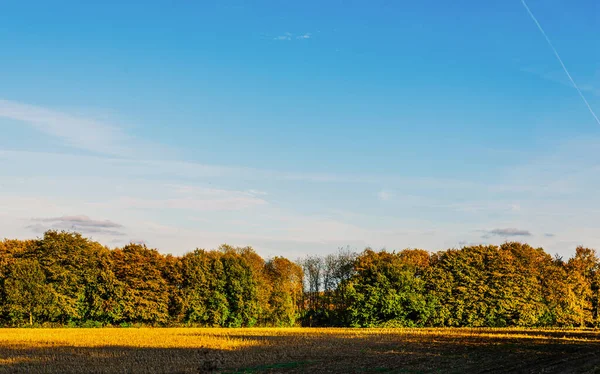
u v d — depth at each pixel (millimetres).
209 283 89938
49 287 80688
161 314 86062
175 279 89312
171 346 47875
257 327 89875
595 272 94812
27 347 46656
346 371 33219
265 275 111875
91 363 36156
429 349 47031
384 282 91938
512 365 36000
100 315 84188
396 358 40031
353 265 111125
